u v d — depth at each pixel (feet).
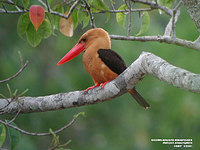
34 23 20.16
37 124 39.88
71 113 41.24
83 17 24.88
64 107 20.57
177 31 37.24
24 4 21.72
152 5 24.64
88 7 23.16
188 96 37.76
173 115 38.24
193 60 36.19
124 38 23.20
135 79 18.29
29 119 39.58
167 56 37.81
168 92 39.45
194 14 16.55
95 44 22.63
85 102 20.24
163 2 25.22
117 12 24.49
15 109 20.76
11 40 40.14
